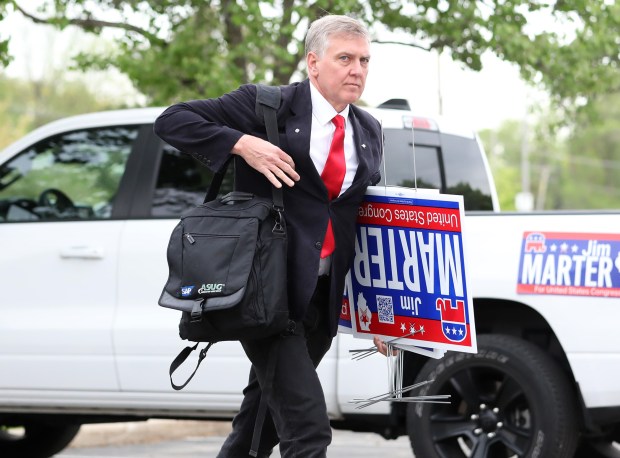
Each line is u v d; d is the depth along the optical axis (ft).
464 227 17.43
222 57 41.37
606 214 23.81
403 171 27.89
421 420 24.72
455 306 17.69
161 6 43.68
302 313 17.16
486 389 24.66
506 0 41.91
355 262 18.62
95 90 201.98
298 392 17.10
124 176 28.76
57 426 32.40
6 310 28.89
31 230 29.09
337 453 34.91
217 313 16.69
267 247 16.81
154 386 27.32
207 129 17.25
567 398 23.72
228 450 18.72
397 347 18.47
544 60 43.83
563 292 23.71
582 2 42.34
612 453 26.91
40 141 30.09
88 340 27.91
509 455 24.62
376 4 43.80
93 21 44.06
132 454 34.17
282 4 42.16
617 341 23.20
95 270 28.17
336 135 17.57
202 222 17.15
